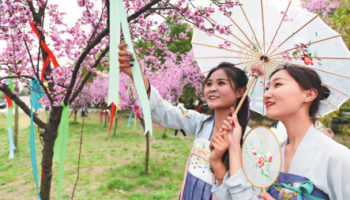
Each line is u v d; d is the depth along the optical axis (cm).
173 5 127
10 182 415
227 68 131
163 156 579
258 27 136
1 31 130
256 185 95
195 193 123
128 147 697
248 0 138
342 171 81
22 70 178
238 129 107
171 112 148
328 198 86
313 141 94
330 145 88
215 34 151
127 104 548
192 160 133
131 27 175
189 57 694
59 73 175
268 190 105
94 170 482
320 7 289
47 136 177
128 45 90
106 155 601
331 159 85
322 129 144
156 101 140
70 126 1109
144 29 182
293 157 97
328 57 126
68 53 173
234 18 145
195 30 175
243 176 97
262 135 100
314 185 86
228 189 99
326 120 298
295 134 100
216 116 137
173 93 755
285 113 96
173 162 539
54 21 158
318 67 131
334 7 278
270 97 99
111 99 80
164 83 579
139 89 90
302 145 96
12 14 125
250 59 142
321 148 89
